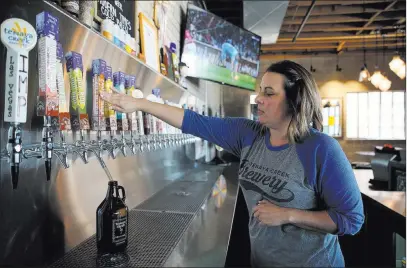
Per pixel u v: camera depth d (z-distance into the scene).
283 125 1.34
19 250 1.10
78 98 1.29
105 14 1.88
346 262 3.21
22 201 1.12
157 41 2.74
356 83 8.56
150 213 1.96
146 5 2.79
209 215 1.92
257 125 1.51
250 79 5.29
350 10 5.95
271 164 1.35
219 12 6.46
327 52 8.55
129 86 1.74
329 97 8.62
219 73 4.41
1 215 1.02
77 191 1.46
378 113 8.47
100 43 1.55
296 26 6.84
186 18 4.13
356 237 3.18
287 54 8.63
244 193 1.49
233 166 4.61
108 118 1.51
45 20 1.05
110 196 1.27
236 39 4.80
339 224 1.16
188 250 1.34
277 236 1.34
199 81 5.03
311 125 1.36
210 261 1.23
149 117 1.98
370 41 7.73
